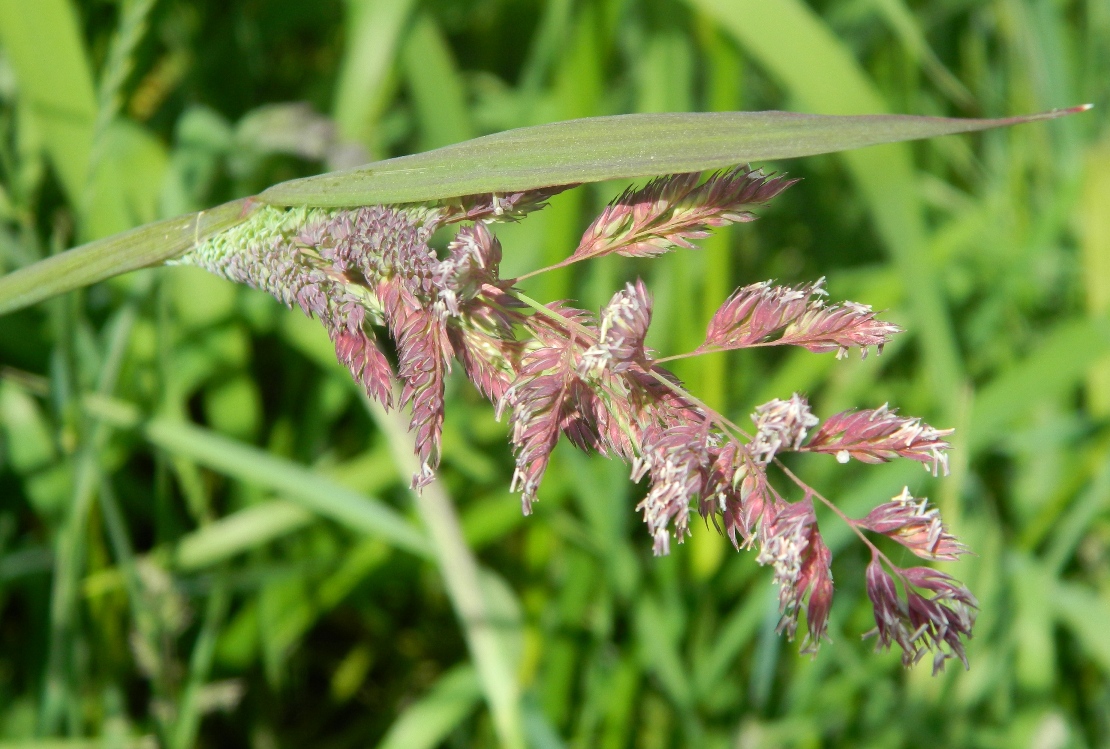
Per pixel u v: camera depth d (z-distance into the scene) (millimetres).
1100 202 600
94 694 501
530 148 308
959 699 532
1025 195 695
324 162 576
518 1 690
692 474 298
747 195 310
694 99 673
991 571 529
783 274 702
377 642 605
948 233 625
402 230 310
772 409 299
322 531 561
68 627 453
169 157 527
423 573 570
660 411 306
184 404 575
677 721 552
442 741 587
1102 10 679
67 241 516
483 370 312
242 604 566
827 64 463
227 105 613
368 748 586
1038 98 669
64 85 403
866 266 719
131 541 562
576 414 307
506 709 450
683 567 571
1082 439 572
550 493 548
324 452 597
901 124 300
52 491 482
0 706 511
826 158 698
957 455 487
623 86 661
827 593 297
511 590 587
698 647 564
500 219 312
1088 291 615
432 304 309
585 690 566
